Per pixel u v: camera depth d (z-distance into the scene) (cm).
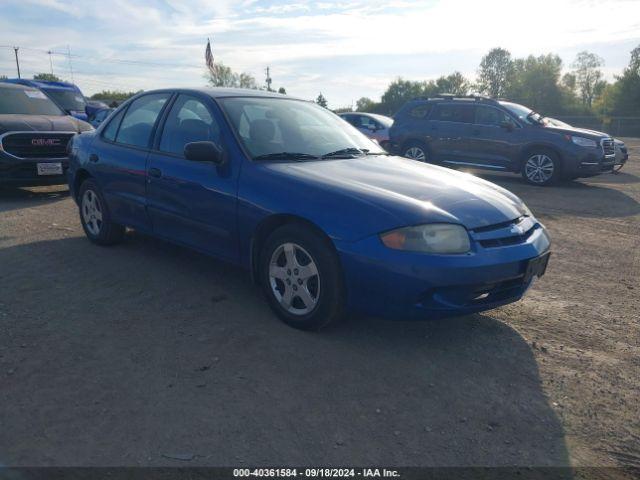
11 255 529
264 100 479
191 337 363
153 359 332
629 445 271
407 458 253
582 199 991
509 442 268
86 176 575
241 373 319
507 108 1205
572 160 1119
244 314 402
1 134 772
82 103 1666
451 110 1280
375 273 330
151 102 509
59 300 420
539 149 1150
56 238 594
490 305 351
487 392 311
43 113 901
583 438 275
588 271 548
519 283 361
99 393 294
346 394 302
